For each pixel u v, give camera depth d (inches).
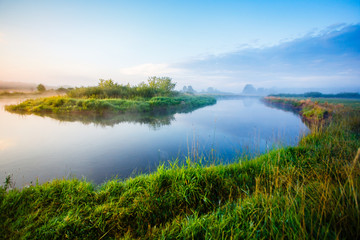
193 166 130.3
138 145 261.1
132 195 105.5
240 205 88.2
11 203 90.1
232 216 83.0
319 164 135.0
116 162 197.2
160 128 385.7
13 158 203.5
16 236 72.8
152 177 119.2
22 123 402.9
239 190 113.1
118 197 104.0
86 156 213.8
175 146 258.4
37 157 207.5
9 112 552.4
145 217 92.4
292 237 64.1
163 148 248.5
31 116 491.2
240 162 147.1
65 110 550.9
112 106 580.4
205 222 79.2
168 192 108.2
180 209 99.0
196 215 85.7
